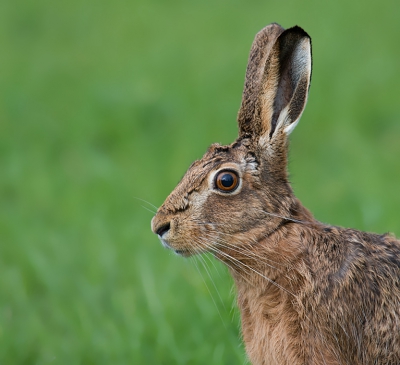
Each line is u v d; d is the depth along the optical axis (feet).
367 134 67.36
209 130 67.05
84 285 42.57
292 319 28.14
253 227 28.43
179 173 57.57
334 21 95.14
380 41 87.56
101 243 47.37
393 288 28.58
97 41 96.73
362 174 56.54
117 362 36.17
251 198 28.45
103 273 44.11
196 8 108.06
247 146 29.07
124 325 38.60
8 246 48.24
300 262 28.22
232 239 28.45
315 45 86.69
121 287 42.86
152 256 44.65
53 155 66.18
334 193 53.31
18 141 68.54
